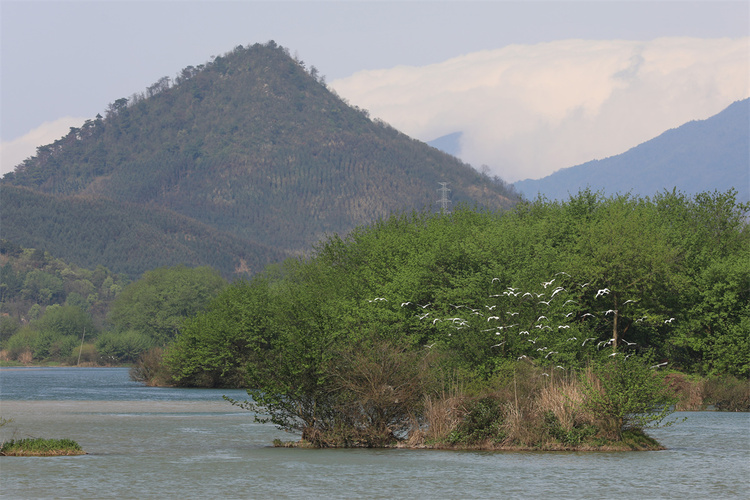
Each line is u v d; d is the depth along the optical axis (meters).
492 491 30.69
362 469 35.94
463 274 78.19
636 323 86.44
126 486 31.28
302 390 44.19
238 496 29.45
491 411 43.81
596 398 43.28
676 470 35.81
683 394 76.38
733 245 98.06
